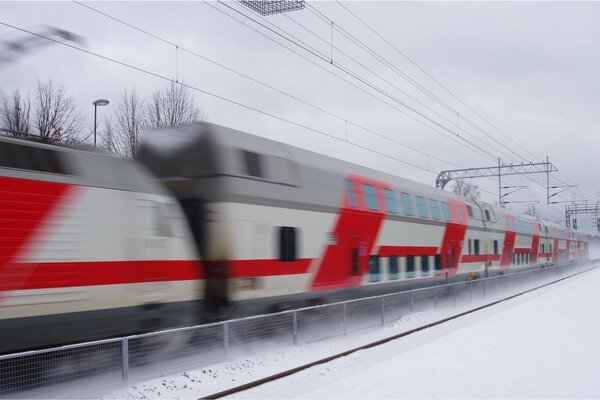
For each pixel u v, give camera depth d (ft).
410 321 56.80
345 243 51.39
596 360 33.71
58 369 24.80
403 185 65.46
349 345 43.75
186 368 31.04
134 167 33.96
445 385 27.50
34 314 26.61
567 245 172.14
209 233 38.24
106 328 30.19
